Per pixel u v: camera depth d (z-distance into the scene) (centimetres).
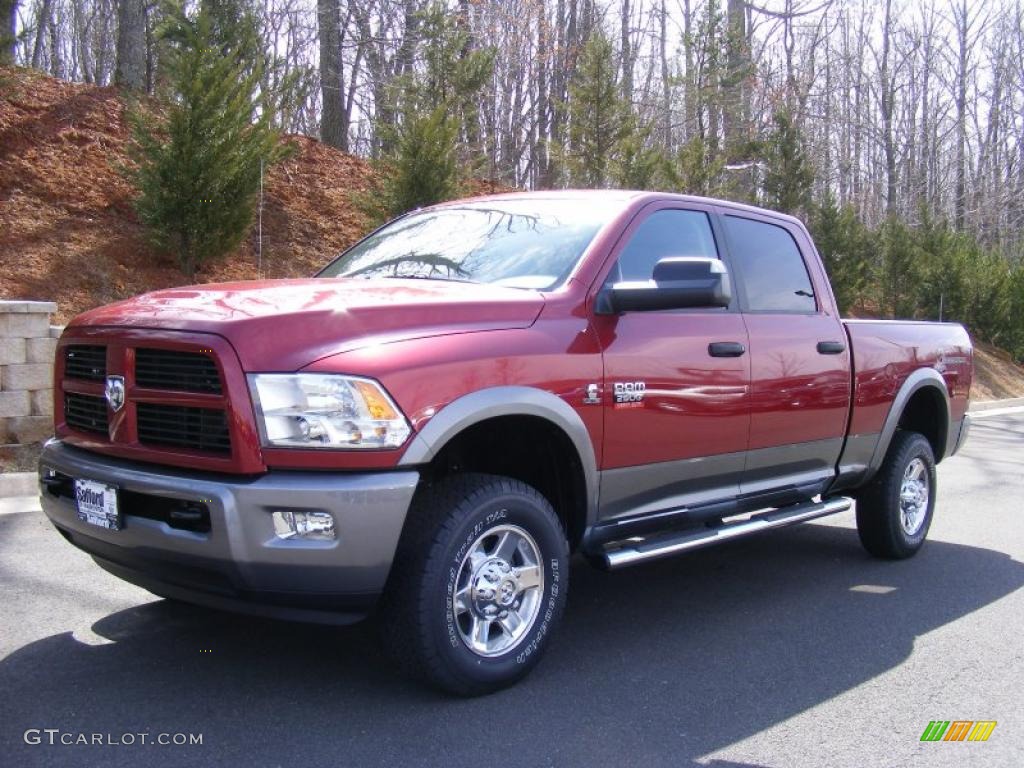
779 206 1984
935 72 3969
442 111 1267
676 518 468
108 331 376
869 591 568
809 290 561
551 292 418
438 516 362
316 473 338
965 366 693
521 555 396
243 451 335
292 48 2491
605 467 422
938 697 407
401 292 392
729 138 2383
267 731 349
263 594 341
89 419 393
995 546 695
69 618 462
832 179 3472
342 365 341
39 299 953
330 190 1423
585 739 354
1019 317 2273
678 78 2405
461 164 1460
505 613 389
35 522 643
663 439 445
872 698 405
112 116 1299
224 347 339
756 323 505
